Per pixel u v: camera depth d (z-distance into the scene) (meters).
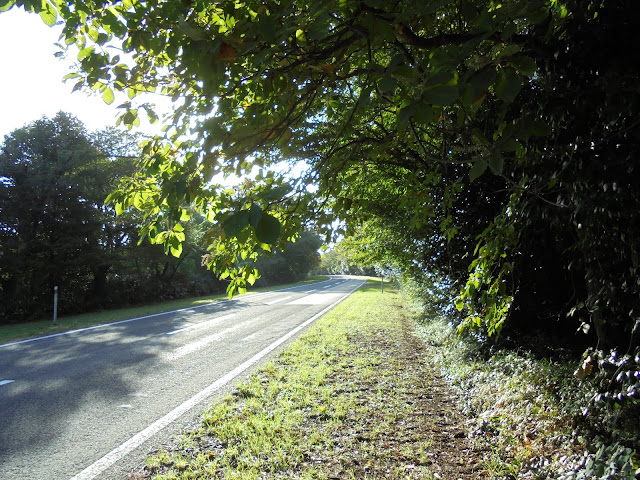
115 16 2.19
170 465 4.08
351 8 2.12
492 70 1.47
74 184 22.59
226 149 2.47
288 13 1.89
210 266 3.26
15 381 7.27
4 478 3.86
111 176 24.47
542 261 5.51
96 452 4.39
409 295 18.42
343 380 6.87
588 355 3.39
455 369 6.93
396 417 5.16
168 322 15.43
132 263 27.14
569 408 4.11
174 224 2.78
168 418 5.35
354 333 11.86
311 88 2.71
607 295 3.28
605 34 2.32
